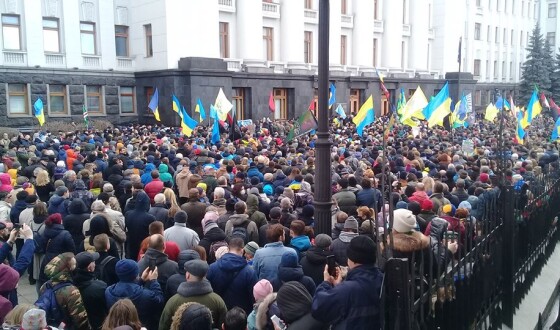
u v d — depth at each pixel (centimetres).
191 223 769
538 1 6788
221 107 1722
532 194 734
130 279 466
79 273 474
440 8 5031
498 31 6119
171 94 2984
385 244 366
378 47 4469
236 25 3384
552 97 5566
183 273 512
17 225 696
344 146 1619
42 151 1372
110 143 1596
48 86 2855
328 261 378
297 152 1542
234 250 509
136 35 3231
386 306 311
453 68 5197
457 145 1736
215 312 440
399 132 2317
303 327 337
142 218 741
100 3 3072
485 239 511
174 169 1245
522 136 1680
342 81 3916
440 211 760
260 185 951
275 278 528
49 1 2844
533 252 711
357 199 823
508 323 558
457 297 429
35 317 352
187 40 3066
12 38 2736
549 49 5594
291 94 3581
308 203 804
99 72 3061
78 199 732
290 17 3597
